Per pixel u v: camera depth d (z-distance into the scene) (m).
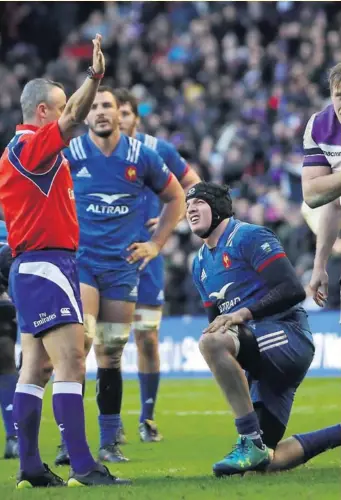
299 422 27.17
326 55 57.88
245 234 17.88
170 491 15.59
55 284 16.73
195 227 18.05
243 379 17.06
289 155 52.00
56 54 68.56
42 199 16.77
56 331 16.78
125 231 22.22
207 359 17.08
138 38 65.19
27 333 17.31
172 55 63.12
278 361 17.52
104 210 22.12
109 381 21.70
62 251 16.91
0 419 29.66
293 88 56.22
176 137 55.56
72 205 17.19
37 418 17.20
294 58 60.69
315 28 59.97
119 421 21.80
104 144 22.30
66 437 16.92
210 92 58.38
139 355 25.67
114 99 22.39
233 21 63.53
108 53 64.88
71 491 15.98
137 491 15.74
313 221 24.03
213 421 28.66
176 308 46.22
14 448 22.25
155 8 67.06
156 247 22.47
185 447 23.59
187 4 66.44
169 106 59.84
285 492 15.04
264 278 17.61
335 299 43.31
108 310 21.92
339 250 43.22
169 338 42.22
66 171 17.11
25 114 17.25
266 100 57.12
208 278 18.33
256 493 15.02
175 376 41.97
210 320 18.67
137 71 62.75
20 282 16.88
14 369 22.58
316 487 15.44
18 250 17.00
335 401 32.19
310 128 17.52
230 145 53.41
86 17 70.50
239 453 17.14
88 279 21.84
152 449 23.33
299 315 18.16
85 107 16.16
